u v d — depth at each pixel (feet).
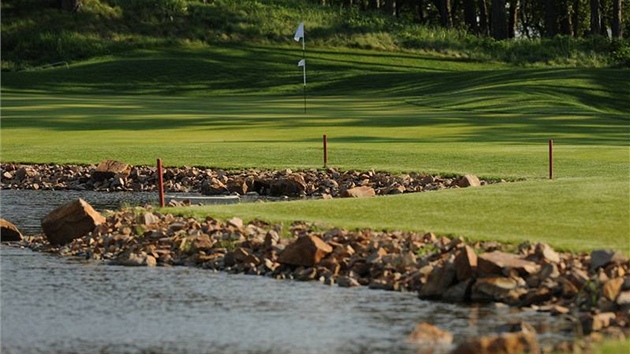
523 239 159.12
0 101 517.14
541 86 532.32
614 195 188.44
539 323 126.31
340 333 124.98
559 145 312.09
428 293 142.10
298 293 145.89
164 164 298.15
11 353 119.65
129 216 195.72
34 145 335.26
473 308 134.92
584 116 424.46
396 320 130.21
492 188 201.57
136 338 124.67
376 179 268.00
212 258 167.63
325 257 158.61
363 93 605.73
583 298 131.95
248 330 127.24
